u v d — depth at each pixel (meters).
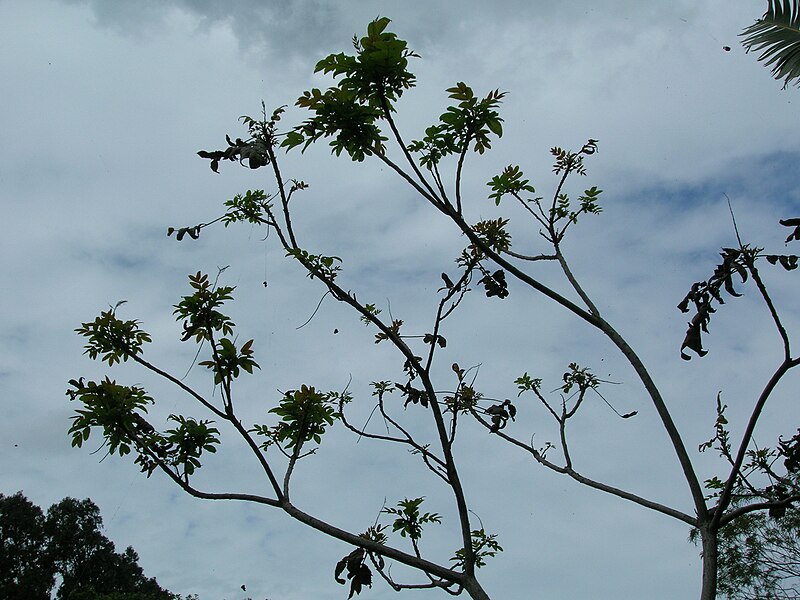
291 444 5.27
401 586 4.88
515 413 5.55
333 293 5.02
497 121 4.41
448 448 4.70
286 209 5.09
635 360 4.49
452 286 5.24
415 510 6.04
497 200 6.49
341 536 4.35
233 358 4.62
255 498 4.57
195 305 4.63
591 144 6.70
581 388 6.36
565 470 5.68
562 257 5.79
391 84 4.32
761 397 3.81
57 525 40.69
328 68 4.21
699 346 4.00
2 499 40.66
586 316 4.63
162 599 34.97
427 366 5.04
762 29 4.87
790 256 3.76
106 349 4.89
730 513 3.96
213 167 4.79
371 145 4.49
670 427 4.25
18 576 38.34
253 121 4.96
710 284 4.02
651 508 4.66
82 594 33.66
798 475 5.76
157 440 4.79
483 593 4.16
